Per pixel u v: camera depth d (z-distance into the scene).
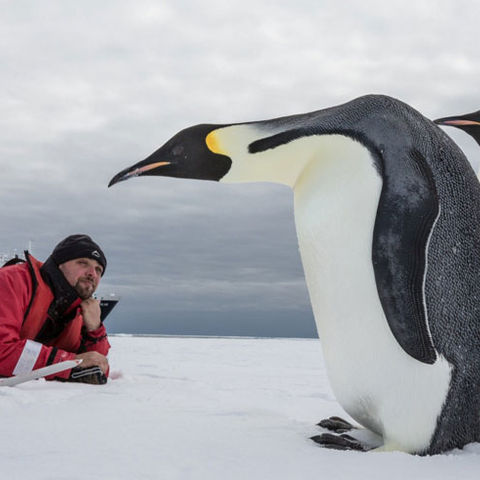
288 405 3.00
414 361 1.75
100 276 3.82
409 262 1.74
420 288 1.72
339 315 1.89
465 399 1.78
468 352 1.78
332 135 1.98
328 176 1.96
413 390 1.75
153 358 7.30
